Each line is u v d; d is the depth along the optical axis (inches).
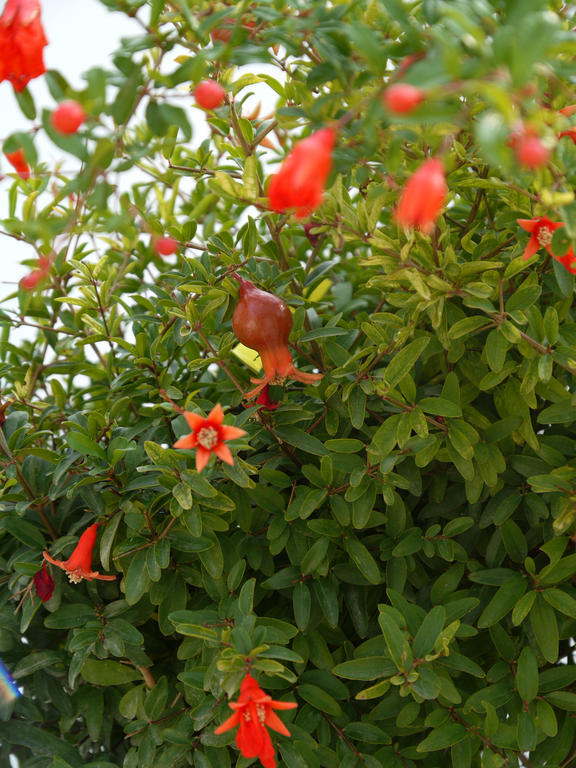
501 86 21.7
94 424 28.3
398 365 26.9
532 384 27.0
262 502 28.2
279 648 25.4
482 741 27.4
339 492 28.3
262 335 27.1
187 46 25.2
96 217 30.9
